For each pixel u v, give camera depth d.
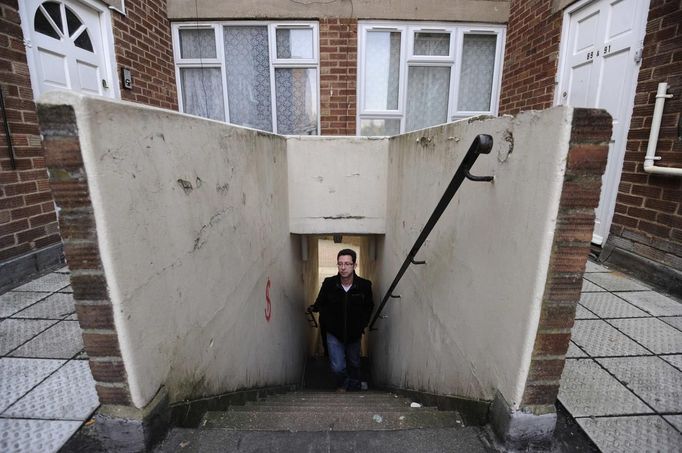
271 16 4.01
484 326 1.27
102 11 3.13
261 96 4.34
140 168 0.97
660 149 2.35
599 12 2.86
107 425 1.03
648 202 2.47
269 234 2.49
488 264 1.24
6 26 2.26
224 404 1.66
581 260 0.92
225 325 1.67
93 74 3.11
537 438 1.10
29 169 2.45
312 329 5.57
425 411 1.56
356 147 3.17
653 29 2.37
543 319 0.97
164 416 1.13
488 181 1.23
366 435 1.18
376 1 3.96
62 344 1.70
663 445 1.15
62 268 2.62
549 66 3.45
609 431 1.20
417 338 2.27
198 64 4.23
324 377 4.72
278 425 1.38
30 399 1.33
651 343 1.75
